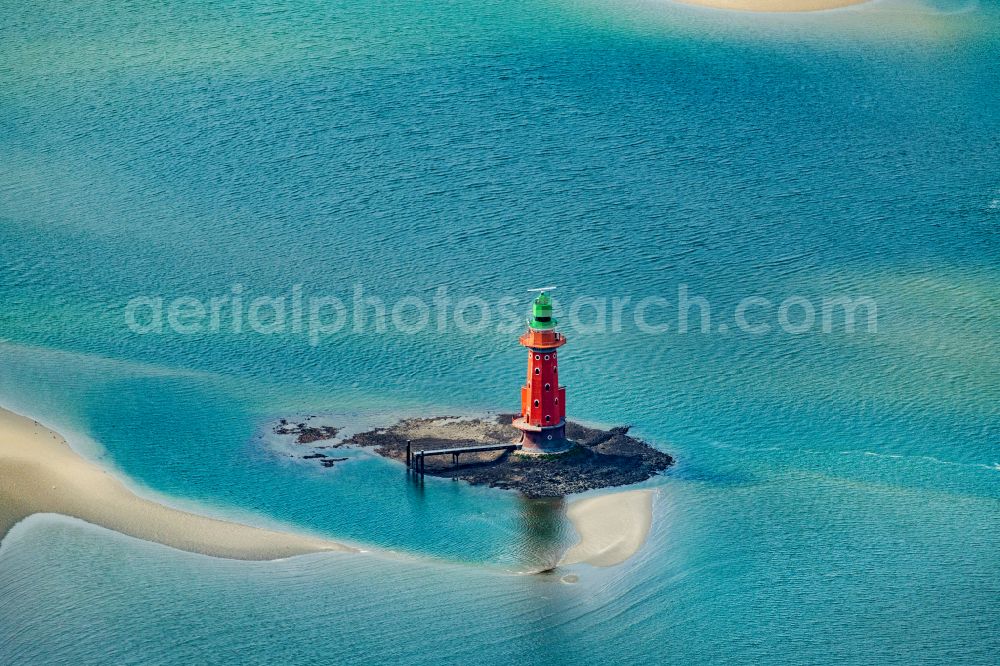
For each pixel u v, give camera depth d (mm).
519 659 137875
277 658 136500
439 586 146875
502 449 172625
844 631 142250
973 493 165750
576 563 151375
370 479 166875
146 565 148625
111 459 170625
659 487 166000
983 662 138000
